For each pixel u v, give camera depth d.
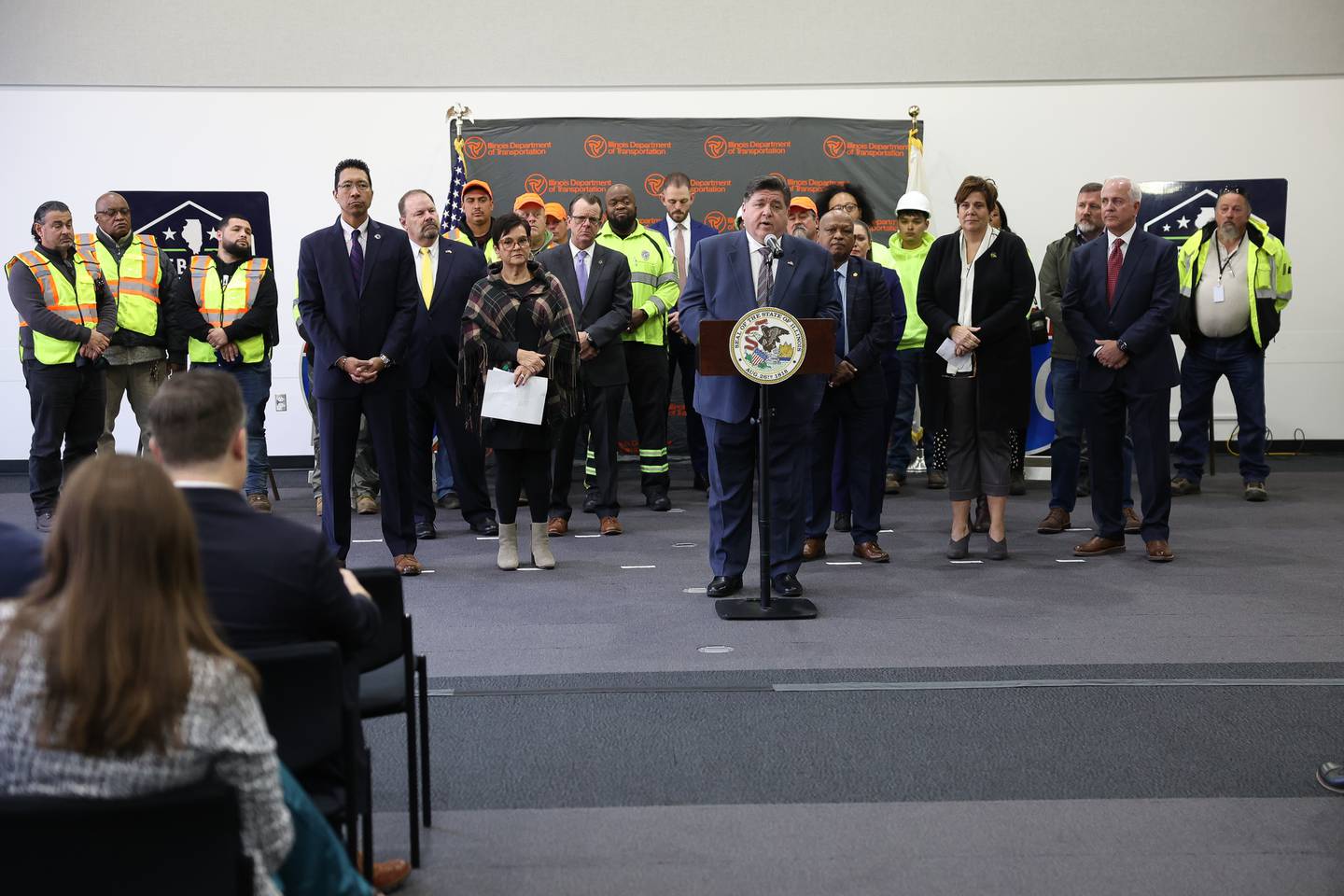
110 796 1.39
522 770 3.18
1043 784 3.05
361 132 9.23
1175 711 3.56
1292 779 3.07
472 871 2.62
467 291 6.41
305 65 9.17
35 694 1.38
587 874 2.60
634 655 4.17
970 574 5.41
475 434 6.48
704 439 7.99
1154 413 5.60
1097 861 2.62
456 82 9.25
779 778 3.10
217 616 1.88
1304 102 9.41
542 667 4.05
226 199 9.18
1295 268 9.52
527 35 9.25
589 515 7.23
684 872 2.60
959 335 5.52
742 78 9.33
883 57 9.34
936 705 3.63
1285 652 4.13
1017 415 5.63
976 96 9.39
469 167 9.04
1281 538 6.19
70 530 1.41
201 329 7.28
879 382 5.68
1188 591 5.04
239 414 1.98
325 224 9.27
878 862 2.63
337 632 2.04
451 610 4.84
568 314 5.54
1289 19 9.35
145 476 1.44
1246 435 7.44
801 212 7.22
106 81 9.06
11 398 9.18
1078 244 6.76
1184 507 7.21
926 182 9.41
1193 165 9.45
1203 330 7.45
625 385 6.86
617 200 7.28
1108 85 9.39
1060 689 3.76
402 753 3.31
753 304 4.78
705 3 9.27
